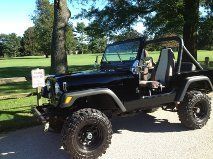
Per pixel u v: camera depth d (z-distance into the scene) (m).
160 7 17.58
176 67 6.61
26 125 7.32
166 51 6.74
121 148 5.72
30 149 5.86
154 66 7.17
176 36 6.71
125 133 6.57
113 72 6.02
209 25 17.80
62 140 5.16
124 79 6.00
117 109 6.03
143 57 6.38
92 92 5.41
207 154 5.29
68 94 5.24
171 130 6.67
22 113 8.25
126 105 6.05
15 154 5.63
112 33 17.97
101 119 5.26
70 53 106.19
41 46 83.44
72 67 27.31
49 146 5.98
